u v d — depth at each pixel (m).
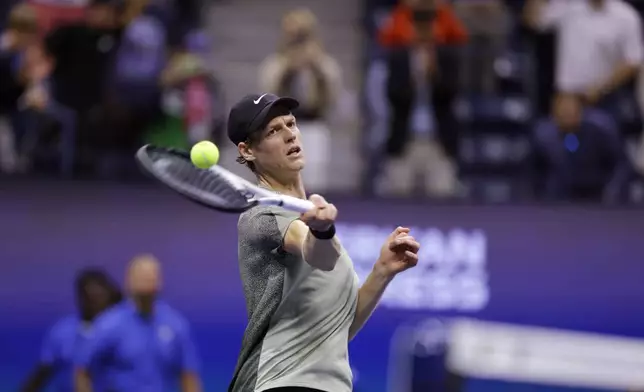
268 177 16.50
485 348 33.25
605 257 35.50
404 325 35.09
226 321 35.06
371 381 34.62
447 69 39.75
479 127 41.03
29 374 34.69
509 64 41.97
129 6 40.44
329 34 47.00
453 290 35.28
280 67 38.88
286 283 15.84
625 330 35.34
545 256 35.47
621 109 41.47
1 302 34.88
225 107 42.53
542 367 32.81
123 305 33.41
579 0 41.00
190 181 15.81
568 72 40.31
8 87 39.34
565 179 38.47
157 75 38.94
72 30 39.69
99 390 33.06
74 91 39.56
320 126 38.91
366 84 41.97
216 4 47.62
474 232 35.41
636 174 38.88
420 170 38.75
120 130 38.75
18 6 40.88
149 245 35.22
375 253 35.31
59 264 35.06
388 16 46.06
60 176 35.34
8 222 35.03
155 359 33.19
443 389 32.62
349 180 40.69
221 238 35.25
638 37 40.75
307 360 15.79
